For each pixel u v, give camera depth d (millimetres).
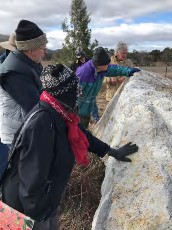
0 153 4141
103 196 3248
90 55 14672
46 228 2787
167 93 3875
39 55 3188
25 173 2330
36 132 2316
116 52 6242
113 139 3701
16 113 3352
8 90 3143
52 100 2391
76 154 2549
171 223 2525
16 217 2453
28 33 3055
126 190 2959
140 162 3035
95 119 5938
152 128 3211
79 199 4043
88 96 5195
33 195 2344
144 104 3533
